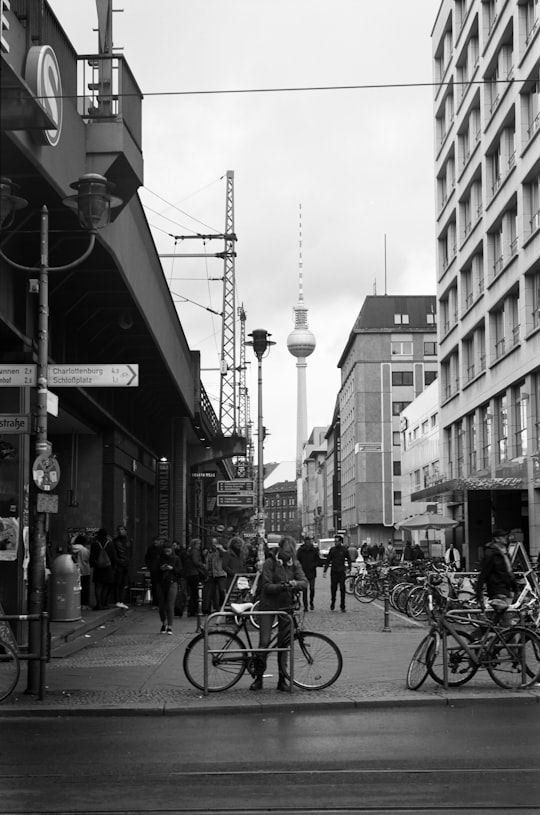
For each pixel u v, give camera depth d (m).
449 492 43.72
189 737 10.05
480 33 46.06
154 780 8.05
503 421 44.66
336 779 8.02
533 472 37.81
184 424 44.31
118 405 30.28
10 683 12.21
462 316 52.53
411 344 118.38
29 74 13.44
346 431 134.88
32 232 16.17
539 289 38.66
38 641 12.48
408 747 9.34
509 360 42.25
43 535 13.03
